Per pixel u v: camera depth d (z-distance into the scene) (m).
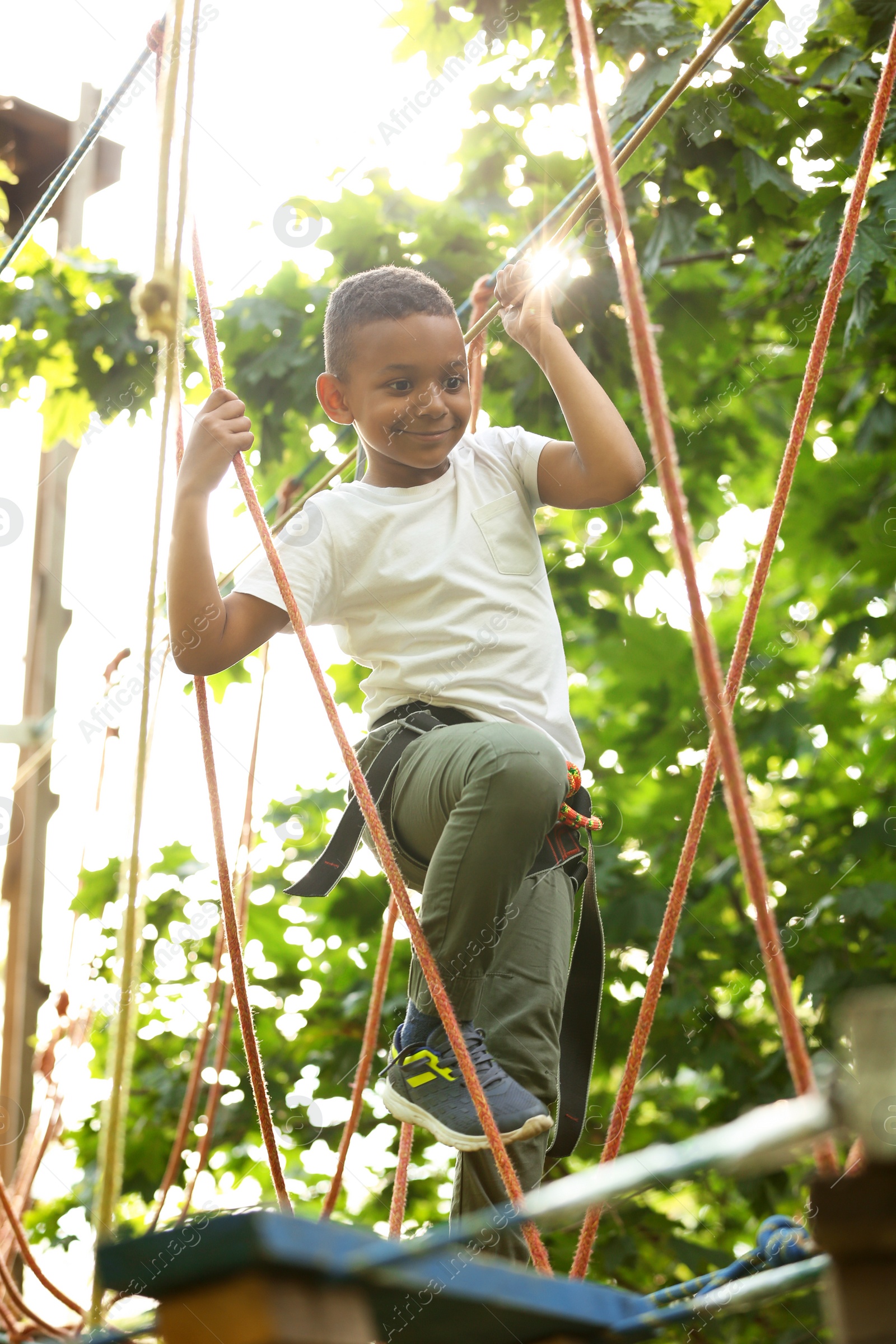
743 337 6.39
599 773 7.05
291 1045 6.36
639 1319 1.12
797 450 1.67
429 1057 2.11
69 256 6.28
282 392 5.92
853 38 5.04
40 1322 2.48
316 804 6.62
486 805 2.12
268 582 2.39
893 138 4.94
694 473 7.18
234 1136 6.16
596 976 2.45
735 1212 6.27
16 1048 5.71
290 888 2.36
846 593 7.31
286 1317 0.92
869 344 6.30
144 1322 1.03
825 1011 5.74
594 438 2.47
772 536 1.65
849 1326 0.87
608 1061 6.18
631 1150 6.35
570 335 5.62
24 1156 3.58
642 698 7.20
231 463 2.28
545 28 5.20
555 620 2.55
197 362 5.99
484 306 3.15
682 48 4.92
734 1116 6.00
